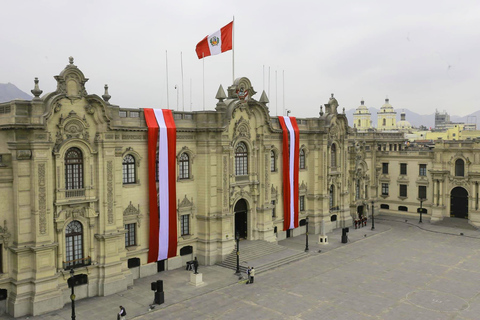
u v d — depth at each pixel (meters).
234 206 52.97
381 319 34.81
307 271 47.16
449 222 73.25
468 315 35.69
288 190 59.75
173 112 46.97
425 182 78.00
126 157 43.16
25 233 35.03
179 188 47.81
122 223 41.62
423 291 41.19
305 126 63.91
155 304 37.22
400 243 60.53
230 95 51.78
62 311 35.59
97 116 38.94
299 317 35.06
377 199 83.19
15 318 34.03
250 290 41.09
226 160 49.75
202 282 42.56
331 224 67.62
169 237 46.09
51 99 35.47
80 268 38.22
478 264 50.19
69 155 37.88
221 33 52.00
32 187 35.00
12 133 34.50
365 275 45.91
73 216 37.97
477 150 70.44
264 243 54.31
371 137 83.06
